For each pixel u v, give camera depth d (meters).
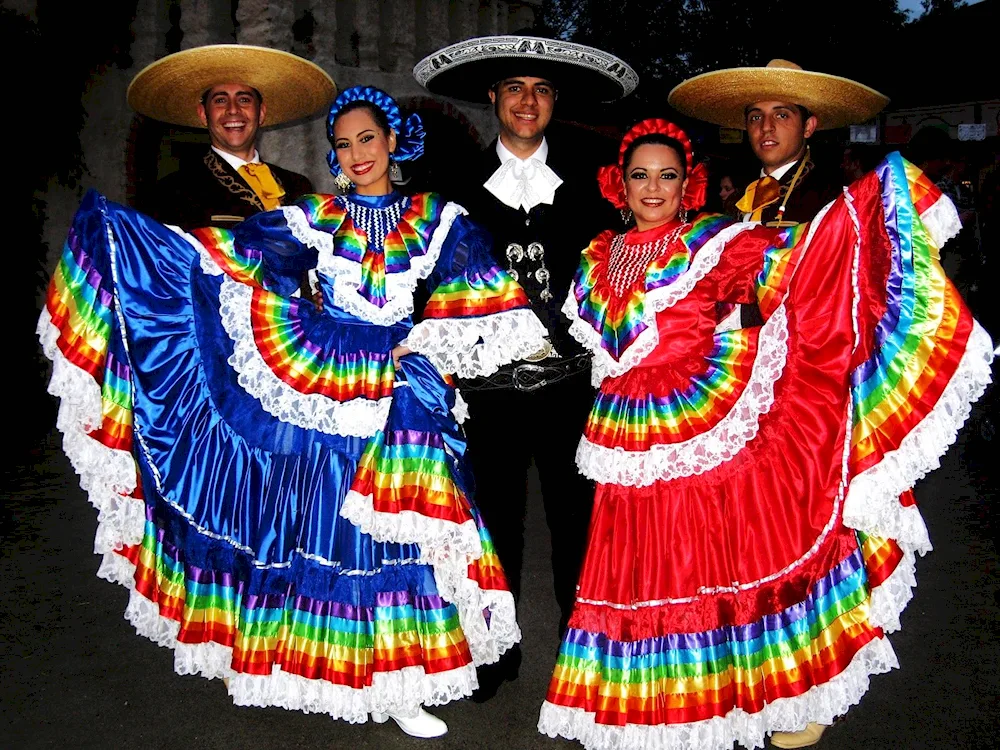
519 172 3.43
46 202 7.96
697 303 2.80
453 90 3.91
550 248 3.41
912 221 2.67
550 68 3.36
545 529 5.47
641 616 2.71
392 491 2.82
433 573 2.92
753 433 2.71
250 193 3.84
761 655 2.69
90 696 3.38
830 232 2.67
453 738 3.08
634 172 2.92
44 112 7.55
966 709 3.15
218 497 2.93
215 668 2.93
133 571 3.10
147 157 8.49
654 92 18.50
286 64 3.80
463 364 2.95
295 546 2.88
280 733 3.12
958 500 5.66
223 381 2.96
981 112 17.23
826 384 2.68
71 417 2.87
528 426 3.34
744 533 2.71
